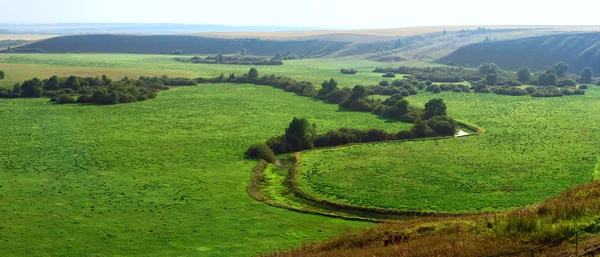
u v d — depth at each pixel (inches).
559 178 3129.9
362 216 2544.3
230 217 2487.7
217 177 3176.7
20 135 4247.0
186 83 7357.3
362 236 1534.2
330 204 2706.7
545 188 2913.4
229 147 3946.9
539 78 7815.0
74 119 4945.9
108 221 2415.1
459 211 2522.1
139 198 2758.4
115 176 3166.8
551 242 1119.0
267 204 2699.3
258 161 3575.3
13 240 2172.7
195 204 2674.7
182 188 2940.5
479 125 4872.0
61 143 4015.8
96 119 4965.6
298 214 2544.3
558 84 7696.9
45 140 4104.3
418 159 3619.6
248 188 2974.9
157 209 2591.0
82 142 4060.0
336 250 1456.7
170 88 7017.7
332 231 2283.5
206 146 3973.9
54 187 2925.7
